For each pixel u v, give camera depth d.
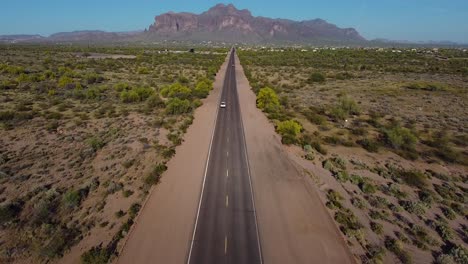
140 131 41.66
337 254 19.86
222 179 29.14
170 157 33.50
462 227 23.25
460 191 28.58
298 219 23.34
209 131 43.50
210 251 19.80
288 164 32.91
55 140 37.22
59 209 23.16
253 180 29.16
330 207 24.92
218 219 23.02
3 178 26.95
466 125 47.88
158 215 23.12
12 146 34.78
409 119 51.16
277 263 19.05
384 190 28.22
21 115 44.66
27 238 19.97
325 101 63.66
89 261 18.11
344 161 33.47
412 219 24.09
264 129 45.12
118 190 26.14
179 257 19.16
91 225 21.56
